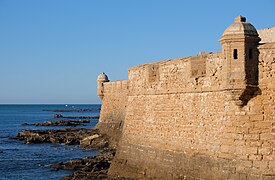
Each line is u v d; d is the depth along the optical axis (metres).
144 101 37.03
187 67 31.50
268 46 25.75
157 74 35.69
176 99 32.59
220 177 26.92
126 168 37.47
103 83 79.44
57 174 45.69
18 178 44.69
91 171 43.25
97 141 71.69
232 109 26.80
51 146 75.50
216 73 28.36
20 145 78.62
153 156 34.34
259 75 26.00
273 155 25.16
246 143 25.97
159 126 34.38
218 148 27.52
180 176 30.64
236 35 25.70
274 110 25.48
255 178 25.16
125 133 39.59
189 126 30.77
